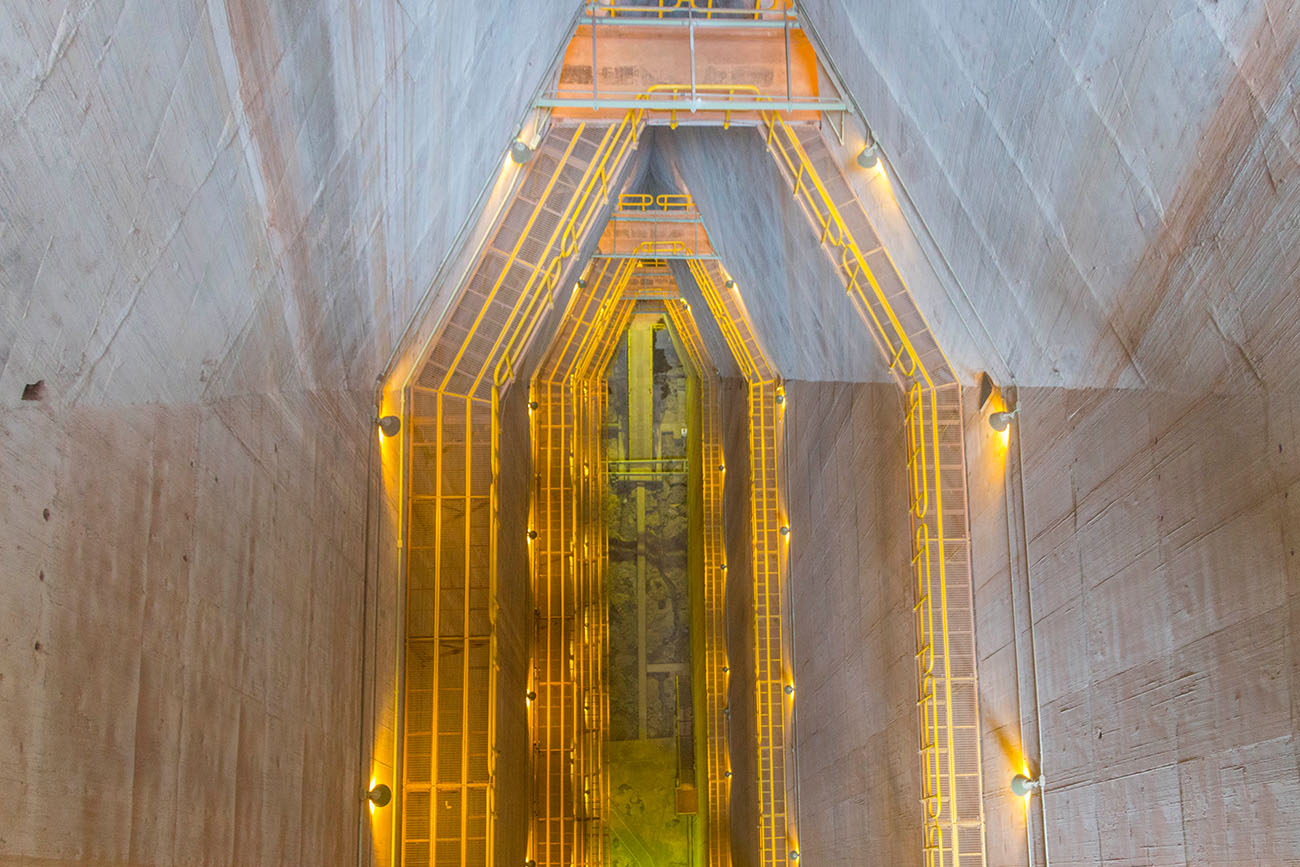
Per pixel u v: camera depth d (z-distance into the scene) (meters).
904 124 14.84
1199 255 9.74
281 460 11.53
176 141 7.29
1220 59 8.39
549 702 35.62
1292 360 8.95
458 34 12.79
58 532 6.72
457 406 20.06
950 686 16.19
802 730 26.25
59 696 6.71
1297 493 8.91
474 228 18.34
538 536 36.78
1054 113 10.88
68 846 6.80
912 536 16.88
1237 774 9.88
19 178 5.73
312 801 12.56
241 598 10.11
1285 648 9.12
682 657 44.72
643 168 27.53
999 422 15.12
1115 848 12.17
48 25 5.52
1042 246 12.44
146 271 7.45
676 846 43.19
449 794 19.14
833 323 20.53
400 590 19.11
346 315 13.27
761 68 17.70
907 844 17.09
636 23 17.78
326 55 9.28
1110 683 12.30
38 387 6.55
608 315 36.22
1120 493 12.05
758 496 29.95
